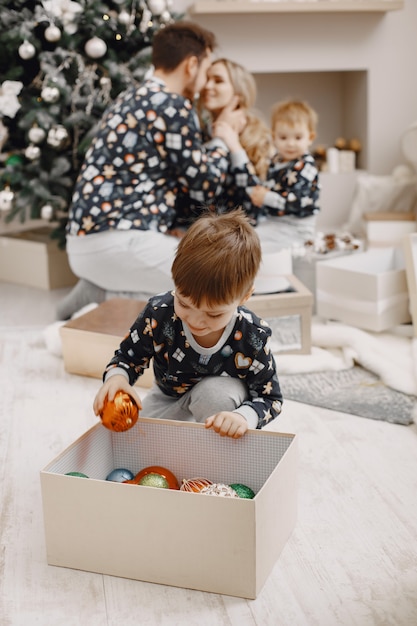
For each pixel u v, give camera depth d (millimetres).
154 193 2604
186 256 1287
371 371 2201
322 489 1581
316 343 2371
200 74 2607
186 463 1459
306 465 1683
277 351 2271
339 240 2820
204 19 3625
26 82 2943
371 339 2307
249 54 3689
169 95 2533
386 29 3738
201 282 1262
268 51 3695
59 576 1315
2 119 2951
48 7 2705
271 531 1290
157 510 1241
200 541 1234
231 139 2762
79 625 1197
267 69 3719
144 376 2117
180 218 2797
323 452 1741
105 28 2855
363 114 3902
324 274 2543
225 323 1336
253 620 1196
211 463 1439
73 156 2990
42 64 2768
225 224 1321
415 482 1604
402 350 2324
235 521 1202
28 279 3271
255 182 2764
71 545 1319
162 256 2561
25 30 2730
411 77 3807
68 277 3242
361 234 3588
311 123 2762
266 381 1479
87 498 1277
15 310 2896
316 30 3697
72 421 1929
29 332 2627
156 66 2617
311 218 2824
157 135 2533
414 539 1402
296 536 1416
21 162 2916
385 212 3549
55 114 2809
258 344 1437
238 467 1421
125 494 1251
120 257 2564
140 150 2547
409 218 3379
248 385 1507
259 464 1407
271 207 2770
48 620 1210
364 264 2680
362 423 1888
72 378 2215
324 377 2182
